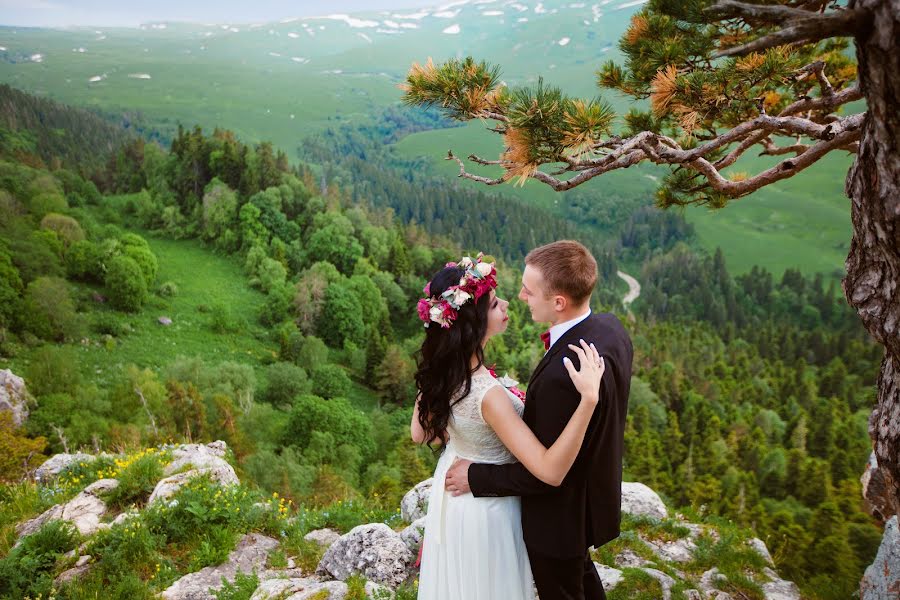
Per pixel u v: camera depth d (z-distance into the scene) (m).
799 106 4.06
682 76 3.98
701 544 5.13
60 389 54.47
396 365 74.31
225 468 7.09
